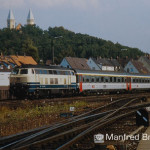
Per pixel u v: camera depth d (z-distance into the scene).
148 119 26.34
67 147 17.50
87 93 67.31
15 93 51.12
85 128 24.69
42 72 52.62
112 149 15.63
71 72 60.78
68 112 38.09
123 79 79.56
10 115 33.19
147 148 17.02
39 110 38.81
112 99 59.81
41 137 21.39
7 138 20.66
